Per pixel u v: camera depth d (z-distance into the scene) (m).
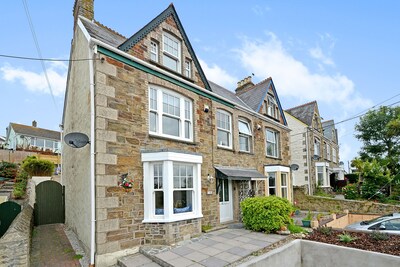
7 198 11.55
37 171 16.69
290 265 6.52
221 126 11.62
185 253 6.49
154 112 8.45
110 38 9.27
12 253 5.21
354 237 7.13
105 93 6.94
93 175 6.56
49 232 10.07
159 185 7.62
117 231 6.66
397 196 17.45
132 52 8.07
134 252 6.91
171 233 7.30
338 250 6.24
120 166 6.99
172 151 7.61
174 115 9.08
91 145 6.69
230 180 11.67
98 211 6.36
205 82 10.84
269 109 16.06
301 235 8.08
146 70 8.12
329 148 27.27
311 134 22.59
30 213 9.41
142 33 8.46
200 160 8.80
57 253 7.35
